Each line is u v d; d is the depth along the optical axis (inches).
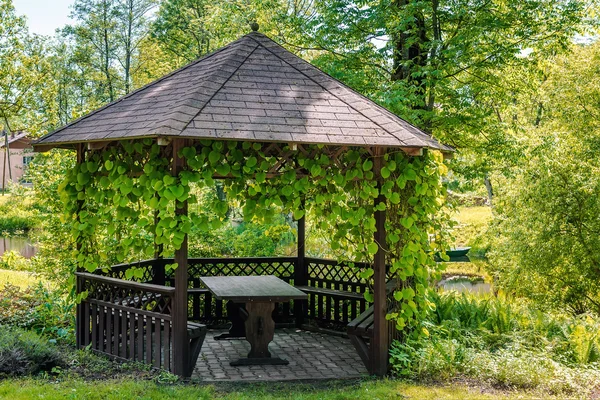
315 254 519.5
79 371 246.5
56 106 959.0
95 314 280.7
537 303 605.0
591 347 296.2
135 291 266.2
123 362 262.7
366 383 242.5
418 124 482.0
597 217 580.1
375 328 259.0
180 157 234.4
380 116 258.4
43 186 409.7
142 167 256.7
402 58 522.3
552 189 588.4
